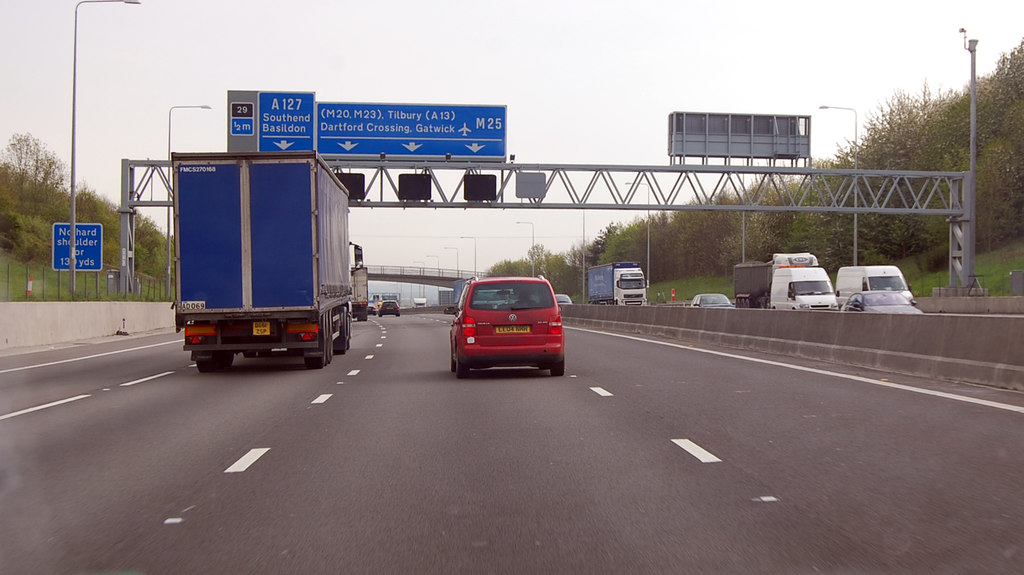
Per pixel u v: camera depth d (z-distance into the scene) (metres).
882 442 9.08
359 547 5.71
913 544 5.59
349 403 13.23
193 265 18.16
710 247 95.88
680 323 28.89
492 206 45.84
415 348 27.25
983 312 43.31
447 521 6.32
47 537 6.05
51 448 9.55
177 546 5.79
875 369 16.72
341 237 23.55
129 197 44.62
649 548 5.60
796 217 84.12
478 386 15.40
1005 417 10.55
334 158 44.00
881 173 49.09
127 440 10.05
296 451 9.20
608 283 72.31
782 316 21.41
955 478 7.38
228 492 7.33
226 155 18.08
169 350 27.00
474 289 16.58
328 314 20.75
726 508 6.55
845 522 6.12
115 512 6.71
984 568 5.12
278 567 5.33
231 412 12.38
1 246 66.31
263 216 18.16
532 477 7.77
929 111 72.25
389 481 7.68
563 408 12.24
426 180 45.41
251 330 18.42
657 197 47.75
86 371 19.61
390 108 44.19
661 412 11.62
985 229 62.91
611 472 7.92
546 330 16.48
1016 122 63.56
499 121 44.84
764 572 5.12
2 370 19.92
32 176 84.19
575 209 47.06
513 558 5.45
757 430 10.01
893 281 39.19
